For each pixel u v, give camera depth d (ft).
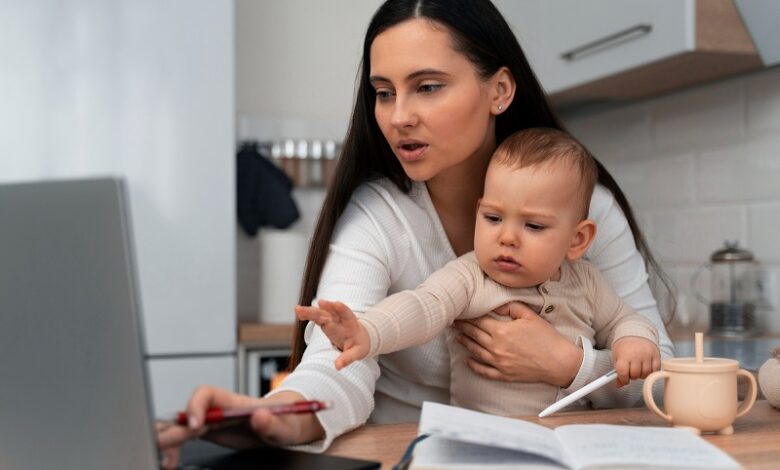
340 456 2.86
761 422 3.50
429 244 4.27
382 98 3.99
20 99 7.59
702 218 7.70
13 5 7.59
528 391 3.94
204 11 7.89
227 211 7.93
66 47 7.67
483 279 3.92
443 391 4.42
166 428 2.64
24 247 2.29
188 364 7.83
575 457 2.64
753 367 5.22
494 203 3.78
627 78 7.30
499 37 4.04
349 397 3.34
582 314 4.08
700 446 2.78
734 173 7.30
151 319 7.77
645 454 2.65
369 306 3.89
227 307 7.94
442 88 3.85
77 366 2.27
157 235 7.79
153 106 7.80
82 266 2.22
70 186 2.20
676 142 8.00
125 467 2.26
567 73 7.75
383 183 4.28
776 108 6.84
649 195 8.41
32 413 2.34
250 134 9.52
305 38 9.82
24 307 2.32
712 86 7.50
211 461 2.78
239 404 2.86
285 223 9.29
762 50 6.25
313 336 3.66
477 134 3.98
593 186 4.00
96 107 7.71
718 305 7.14
